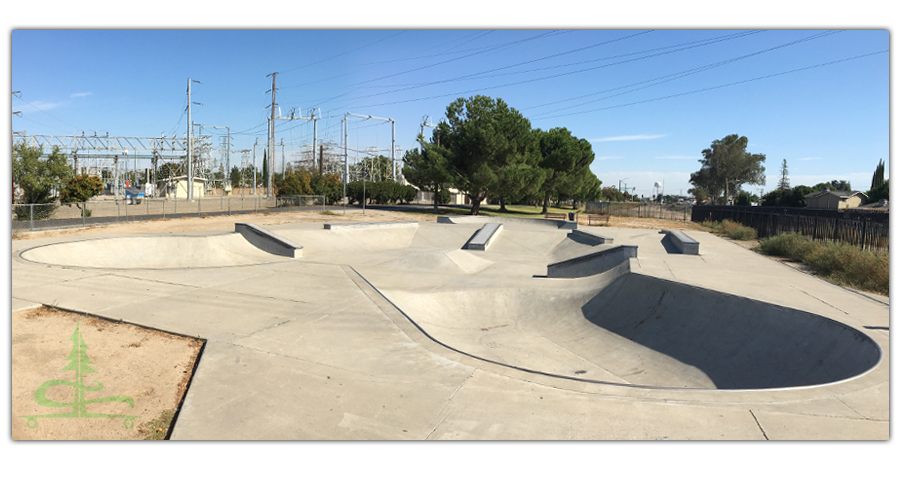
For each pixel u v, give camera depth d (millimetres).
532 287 12500
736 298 9148
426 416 4828
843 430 4406
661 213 46062
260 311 8875
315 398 5246
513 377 5812
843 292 10508
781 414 4703
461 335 10125
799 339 7566
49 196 25547
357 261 16922
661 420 4629
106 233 19734
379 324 8227
